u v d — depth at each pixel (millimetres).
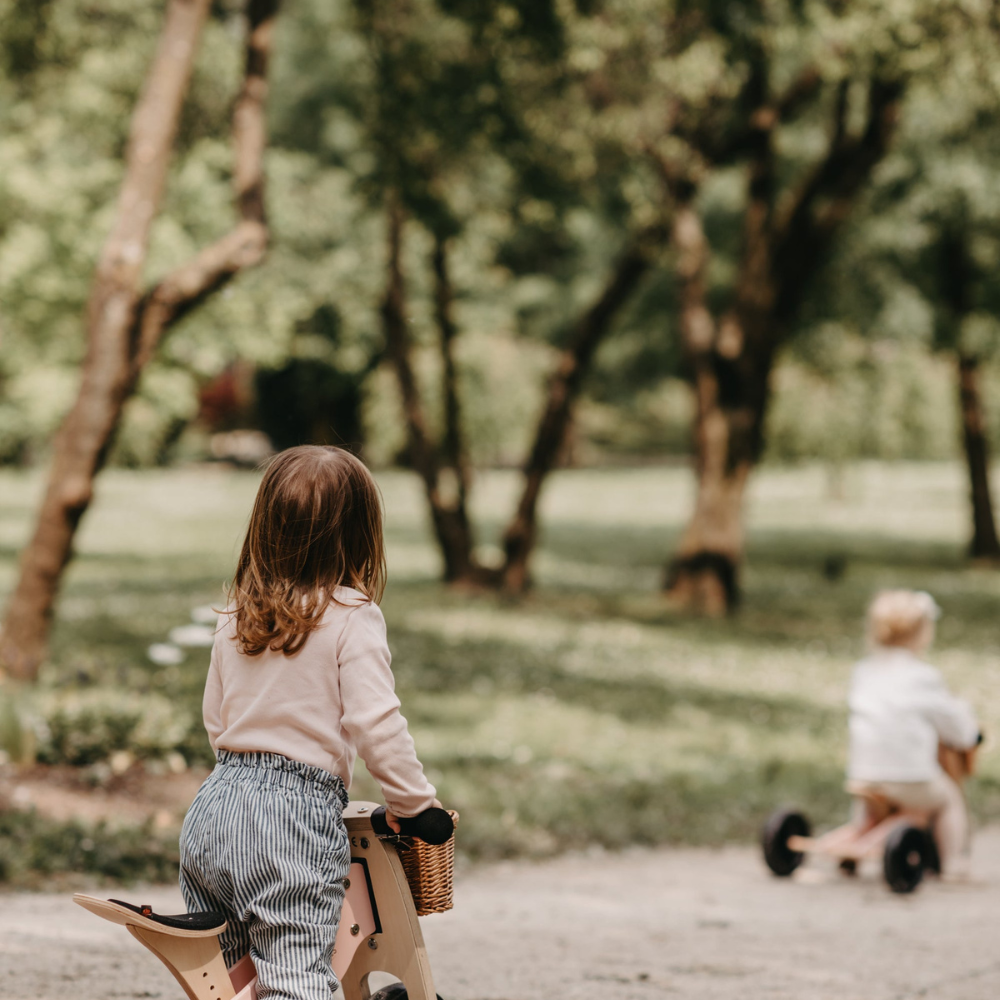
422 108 19422
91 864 7379
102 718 9688
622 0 17875
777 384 46875
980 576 34531
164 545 36406
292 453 3471
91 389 12555
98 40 20797
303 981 3107
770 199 24891
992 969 6055
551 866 8961
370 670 3295
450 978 5555
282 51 28234
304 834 3191
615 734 13984
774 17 18188
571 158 20672
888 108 23328
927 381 47688
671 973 5820
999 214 28188
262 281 27516
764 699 17031
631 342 41000
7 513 45625
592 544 41562
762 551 40531
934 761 8383
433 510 27047
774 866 8617
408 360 26875
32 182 26016
